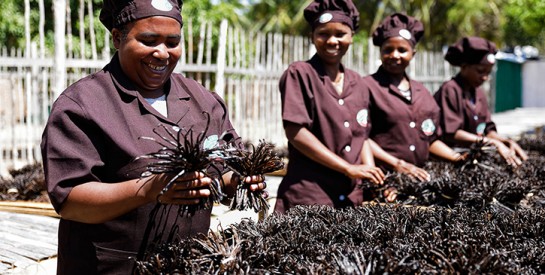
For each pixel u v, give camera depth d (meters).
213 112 1.98
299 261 1.75
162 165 1.63
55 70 5.73
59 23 5.68
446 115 4.44
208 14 11.97
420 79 13.41
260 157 1.80
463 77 4.57
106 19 1.92
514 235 2.12
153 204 1.84
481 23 20.36
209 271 1.65
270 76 9.57
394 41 3.71
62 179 1.70
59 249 1.92
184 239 1.85
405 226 2.11
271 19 19.98
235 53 9.07
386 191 3.22
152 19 1.78
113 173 1.78
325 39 3.16
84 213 1.71
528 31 11.16
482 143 3.79
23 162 7.29
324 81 3.16
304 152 3.10
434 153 3.96
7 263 3.03
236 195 1.77
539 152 5.38
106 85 1.83
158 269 1.67
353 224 2.15
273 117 9.70
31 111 8.14
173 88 1.93
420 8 19.98
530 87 23.00
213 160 1.70
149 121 1.83
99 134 1.76
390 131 3.71
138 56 1.80
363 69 11.60
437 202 3.09
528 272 1.74
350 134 3.16
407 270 1.61
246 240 1.79
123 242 1.83
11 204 4.32
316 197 3.14
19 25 11.19
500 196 2.97
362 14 19.86
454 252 1.73
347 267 1.61
